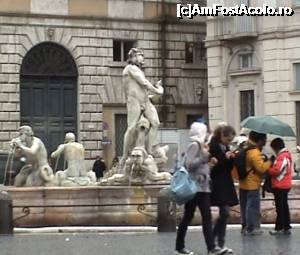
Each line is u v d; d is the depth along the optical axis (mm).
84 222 24844
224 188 17203
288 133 21703
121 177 26281
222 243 17234
